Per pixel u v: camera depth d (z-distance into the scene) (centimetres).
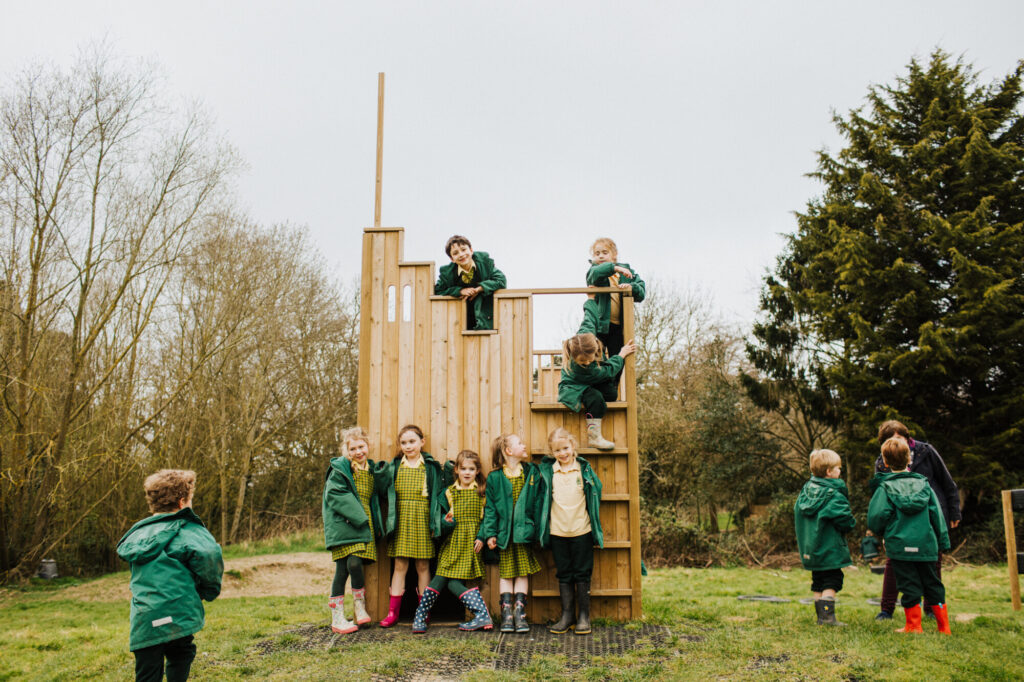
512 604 580
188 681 468
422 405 633
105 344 1655
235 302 1867
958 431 1638
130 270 1512
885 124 1903
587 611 562
